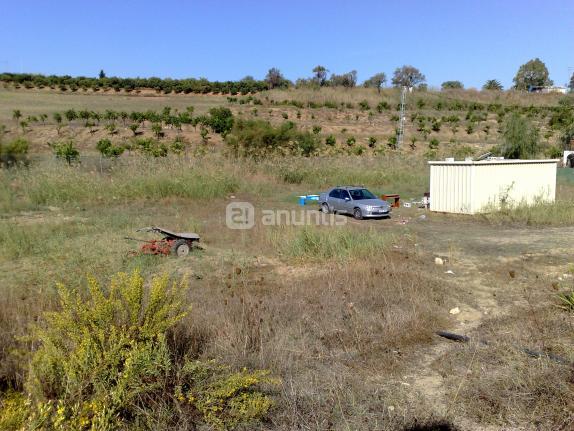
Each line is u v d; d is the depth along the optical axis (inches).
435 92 3737.7
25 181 797.2
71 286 313.9
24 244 446.0
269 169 1117.1
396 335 257.8
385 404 188.1
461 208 746.8
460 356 231.5
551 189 805.9
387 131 2544.3
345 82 3646.7
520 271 398.6
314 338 250.5
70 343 177.6
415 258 435.8
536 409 179.8
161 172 884.6
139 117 2214.6
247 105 2942.9
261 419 175.9
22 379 178.4
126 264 396.8
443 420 176.1
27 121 2107.5
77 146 1840.6
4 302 275.3
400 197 956.6
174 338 203.6
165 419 163.2
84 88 3383.4
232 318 259.9
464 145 2117.4
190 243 455.8
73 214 683.4
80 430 143.5
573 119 1935.3
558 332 257.1
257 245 485.7
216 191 887.1
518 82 4660.4
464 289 350.6
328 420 174.2
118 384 157.5
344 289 328.8
